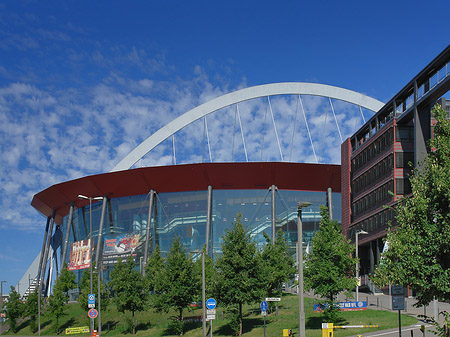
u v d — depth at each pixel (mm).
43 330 69750
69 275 72250
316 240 37781
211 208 92062
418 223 18531
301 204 27391
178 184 93188
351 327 36438
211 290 40750
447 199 17656
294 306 53219
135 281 54750
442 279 17203
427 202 18297
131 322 58031
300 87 96062
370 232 70875
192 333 46906
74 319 71500
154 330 53594
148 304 55250
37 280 114750
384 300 56375
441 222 17797
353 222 79062
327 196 92375
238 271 40438
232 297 39750
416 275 18047
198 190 93938
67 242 105250
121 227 97562
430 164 18656
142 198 97000
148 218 93562
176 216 93875
